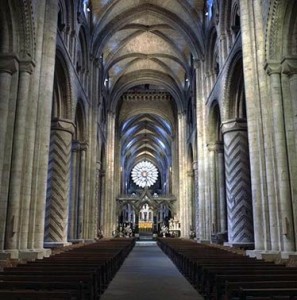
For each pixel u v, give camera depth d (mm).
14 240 12172
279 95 13141
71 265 8938
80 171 24891
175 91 41969
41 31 14352
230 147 20062
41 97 14438
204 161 26297
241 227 18859
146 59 39062
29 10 13242
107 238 35938
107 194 39969
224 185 24422
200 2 27750
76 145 24938
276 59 13406
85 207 25000
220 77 22000
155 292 9289
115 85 41469
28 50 13320
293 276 6789
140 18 32031
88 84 26984
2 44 13055
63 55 18781
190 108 38656
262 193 13391
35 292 4965
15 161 12562
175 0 28250
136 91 48562
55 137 19422
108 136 40688
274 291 5348
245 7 15195
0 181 12273
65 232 18922
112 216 41156
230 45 21125
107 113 40656
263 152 13586
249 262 9992
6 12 12766
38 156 13891
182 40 33938
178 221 46125
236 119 19938
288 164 12633
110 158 40625
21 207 12711
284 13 13180
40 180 13906
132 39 35000
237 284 5871
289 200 12320
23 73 13195
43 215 13820
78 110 24109
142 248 32062
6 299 4922
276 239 12531
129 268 15211
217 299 6855
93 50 28469
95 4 27906
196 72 28828
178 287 10125
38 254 12484
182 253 14086
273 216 12711
